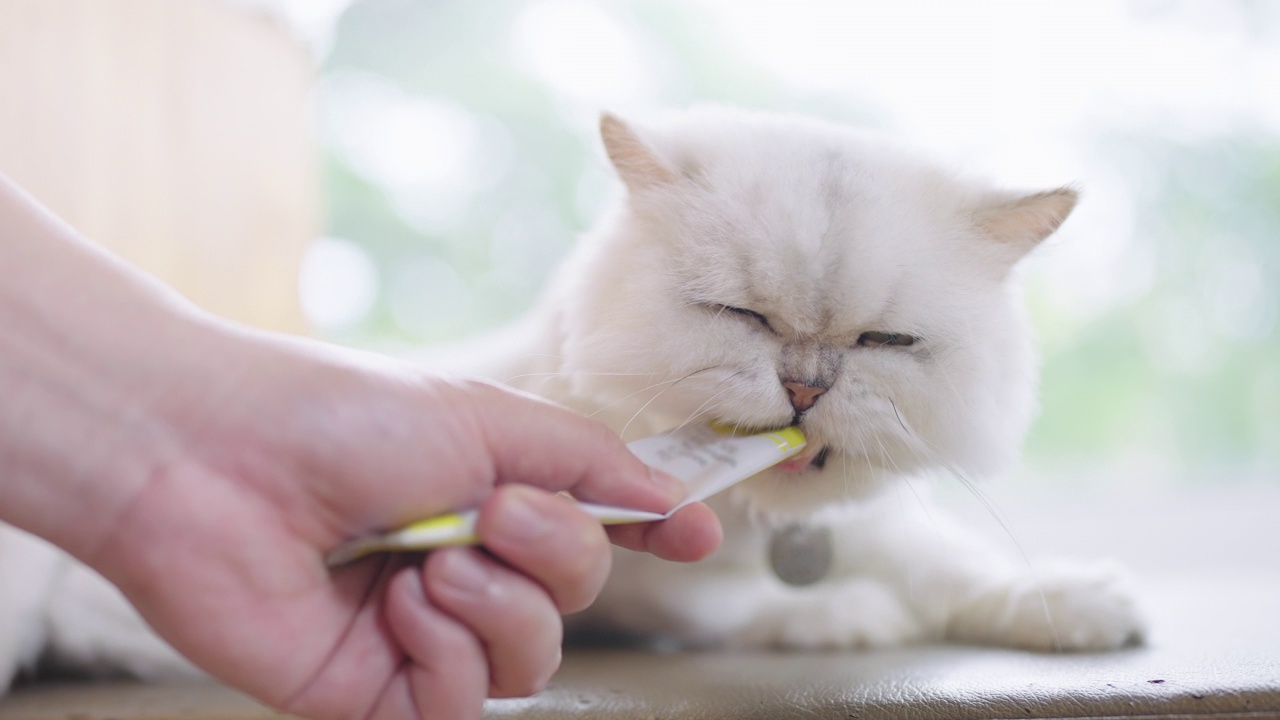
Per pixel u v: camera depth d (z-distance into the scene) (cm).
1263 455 136
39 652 56
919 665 50
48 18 64
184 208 73
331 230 119
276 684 40
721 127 56
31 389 38
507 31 121
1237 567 86
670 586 57
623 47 121
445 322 122
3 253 39
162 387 39
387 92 120
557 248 120
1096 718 44
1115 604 53
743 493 53
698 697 46
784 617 56
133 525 38
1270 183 125
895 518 59
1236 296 128
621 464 41
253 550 39
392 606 39
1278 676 45
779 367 49
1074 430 133
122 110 69
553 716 45
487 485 40
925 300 50
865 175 52
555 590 39
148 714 48
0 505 39
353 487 39
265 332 40
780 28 119
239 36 77
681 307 50
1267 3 118
